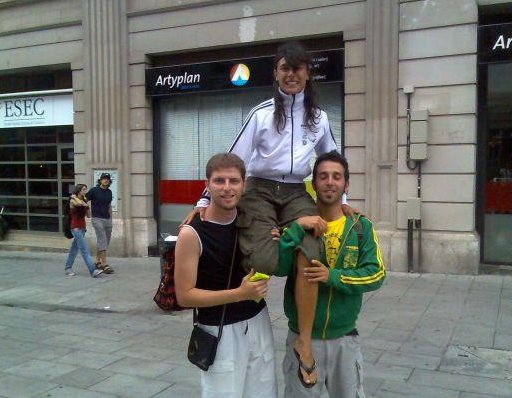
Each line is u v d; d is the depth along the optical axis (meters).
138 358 5.25
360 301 2.81
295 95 2.82
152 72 11.01
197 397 4.30
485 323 6.08
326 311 2.70
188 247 2.53
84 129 11.83
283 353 5.32
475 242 8.47
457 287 7.77
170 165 11.41
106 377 4.75
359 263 2.73
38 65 12.30
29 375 4.82
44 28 12.12
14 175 13.96
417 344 5.42
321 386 2.79
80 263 11.00
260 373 2.72
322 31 9.37
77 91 11.88
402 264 8.85
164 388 4.49
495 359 4.97
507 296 7.25
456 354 5.11
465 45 8.38
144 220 11.34
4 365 5.09
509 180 8.84
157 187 11.47
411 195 8.80
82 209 9.40
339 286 2.61
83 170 11.91
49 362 5.16
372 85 8.98
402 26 8.73
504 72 8.74
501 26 8.23
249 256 2.52
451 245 8.57
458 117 8.48
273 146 2.80
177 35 10.69
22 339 5.95
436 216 8.69
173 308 2.76
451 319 6.25
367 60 9.01
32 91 13.09
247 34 10.01
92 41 11.49
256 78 9.99
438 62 8.54
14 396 4.36
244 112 10.59
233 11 10.11
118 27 11.23
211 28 10.35
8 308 7.48
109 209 9.73
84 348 5.59
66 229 9.55
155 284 8.74
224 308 2.61
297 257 2.59
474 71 8.37
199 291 2.51
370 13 8.93
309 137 2.86
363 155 9.16
